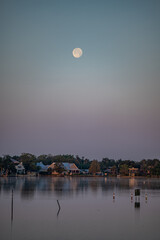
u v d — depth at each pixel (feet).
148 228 130.52
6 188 305.94
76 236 117.60
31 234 120.37
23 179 515.09
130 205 192.34
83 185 373.61
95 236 117.80
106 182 453.58
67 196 238.68
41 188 313.32
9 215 156.97
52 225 135.54
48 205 189.47
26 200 211.82
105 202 205.26
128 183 429.38
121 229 128.67
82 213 163.22
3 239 113.70
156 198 230.68
